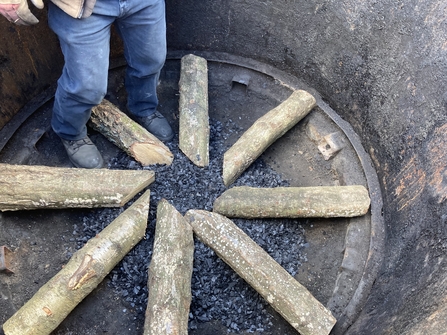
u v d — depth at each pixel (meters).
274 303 1.00
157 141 1.29
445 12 1.06
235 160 1.26
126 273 1.13
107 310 1.11
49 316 0.96
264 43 1.54
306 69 1.51
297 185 1.37
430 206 1.03
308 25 1.40
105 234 1.06
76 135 1.26
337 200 1.19
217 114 1.53
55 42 1.37
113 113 1.30
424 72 1.12
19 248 1.16
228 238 1.06
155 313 0.95
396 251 1.12
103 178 1.15
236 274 1.14
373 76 1.29
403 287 0.98
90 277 0.99
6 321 0.97
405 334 0.76
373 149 1.34
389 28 1.20
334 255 1.23
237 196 1.18
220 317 1.11
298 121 1.43
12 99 1.33
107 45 1.01
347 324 1.08
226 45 1.60
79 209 1.24
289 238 1.24
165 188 1.25
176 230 1.07
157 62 1.18
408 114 1.19
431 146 1.09
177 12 1.50
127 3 0.96
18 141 1.33
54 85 1.45
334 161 1.40
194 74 1.43
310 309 0.98
